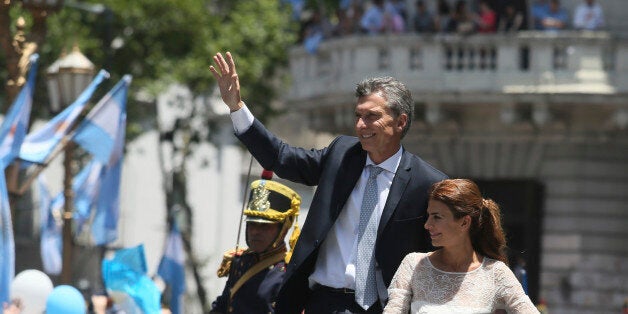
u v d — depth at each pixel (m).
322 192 22.91
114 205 45.72
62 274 46.03
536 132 84.56
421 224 22.53
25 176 72.94
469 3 85.19
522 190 86.69
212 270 106.38
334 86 83.81
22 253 93.19
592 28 80.81
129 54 82.94
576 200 85.25
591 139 84.19
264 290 26.70
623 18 82.50
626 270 85.31
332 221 22.72
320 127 88.31
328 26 86.62
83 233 80.06
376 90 22.48
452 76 81.12
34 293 33.50
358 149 23.09
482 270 21.05
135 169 103.06
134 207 103.12
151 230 104.06
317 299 23.02
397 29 82.31
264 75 89.44
